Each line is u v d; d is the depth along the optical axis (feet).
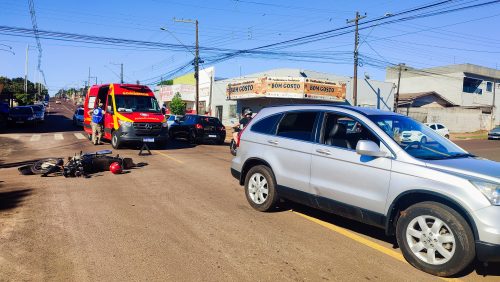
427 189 13.83
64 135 72.54
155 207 21.79
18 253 14.89
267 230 18.13
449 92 165.48
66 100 499.51
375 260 15.01
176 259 14.61
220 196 24.77
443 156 15.53
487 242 12.42
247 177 21.83
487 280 13.50
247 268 13.98
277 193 20.26
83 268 13.66
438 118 140.77
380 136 15.90
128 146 54.24
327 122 18.15
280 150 19.69
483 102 170.19
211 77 140.87
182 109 151.02
